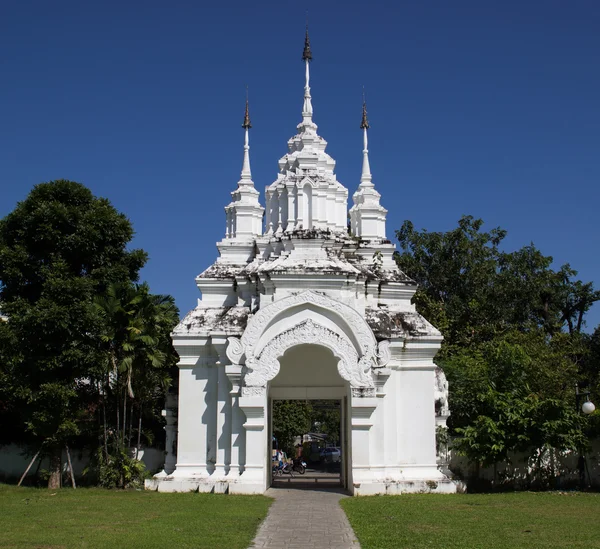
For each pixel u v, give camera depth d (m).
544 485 27.53
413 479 25.09
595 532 16.05
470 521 17.66
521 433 26.16
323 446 64.25
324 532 16.36
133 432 32.09
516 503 21.41
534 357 36.09
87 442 30.50
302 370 28.38
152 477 27.16
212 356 26.47
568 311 52.28
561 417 26.23
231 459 24.91
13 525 17.27
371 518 18.19
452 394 30.48
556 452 27.86
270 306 24.62
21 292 29.25
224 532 16.08
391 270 28.66
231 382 25.03
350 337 24.69
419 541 14.91
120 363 27.61
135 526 17.02
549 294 50.53
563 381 36.16
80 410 27.92
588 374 45.41
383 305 27.78
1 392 28.45
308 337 24.39
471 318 46.22
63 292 27.11
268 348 24.44
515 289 48.16
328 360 28.41
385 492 23.98
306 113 31.38
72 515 18.97
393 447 25.42
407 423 26.00
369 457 24.11
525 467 27.98
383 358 24.64
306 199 27.81
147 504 21.33
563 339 42.44
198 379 26.39
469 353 38.75
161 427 33.44
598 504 21.19
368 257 28.98
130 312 27.86
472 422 28.81
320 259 26.02
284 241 26.56
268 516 18.95
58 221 29.08
